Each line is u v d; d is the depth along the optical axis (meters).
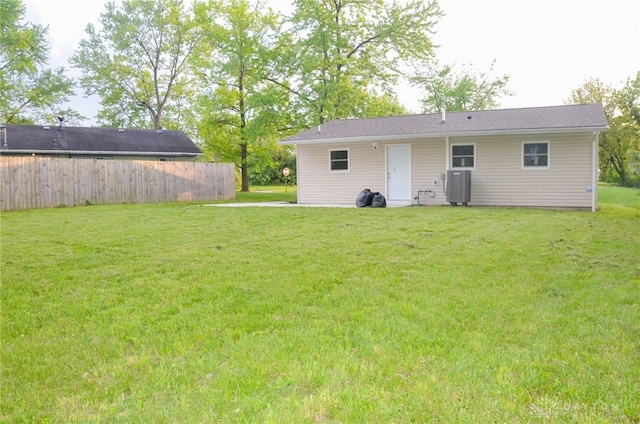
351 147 17.33
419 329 3.79
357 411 2.55
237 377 2.99
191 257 6.77
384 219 10.97
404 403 2.63
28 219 11.86
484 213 12.13
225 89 26.22
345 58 24.45
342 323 4.02
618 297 4.59
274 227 9.80
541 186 14.85
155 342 3.66
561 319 3.98
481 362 3.14
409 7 24.61
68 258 6.75
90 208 15.73
